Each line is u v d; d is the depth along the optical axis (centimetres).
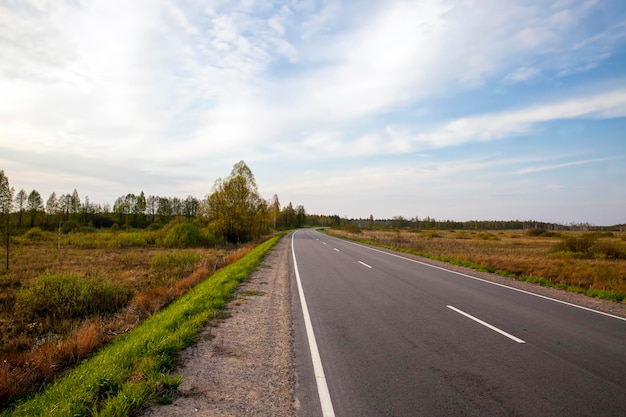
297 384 464
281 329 713
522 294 1094
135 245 3516
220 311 852
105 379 442
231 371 504
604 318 816
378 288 1166
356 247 3142
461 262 1872
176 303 977
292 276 1431
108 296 1158
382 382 468
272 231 8519
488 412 391
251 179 4131
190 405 405
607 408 400
